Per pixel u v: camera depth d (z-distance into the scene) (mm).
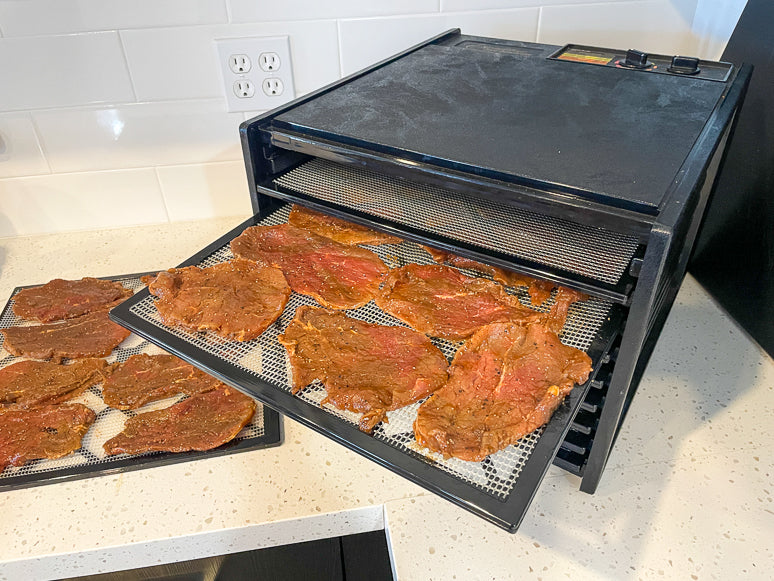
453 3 1095
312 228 897
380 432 620
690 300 1080
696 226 869
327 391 659
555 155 673
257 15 1074
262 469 816
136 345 1005
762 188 964
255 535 769
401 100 831
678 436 846
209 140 1198
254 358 710
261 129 794
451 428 606
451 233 737
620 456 822
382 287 782
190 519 761
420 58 981
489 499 544
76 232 1288
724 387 916
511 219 768
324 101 840
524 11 1110
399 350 704
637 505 766
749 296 994
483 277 815
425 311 745
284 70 1134
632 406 888
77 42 1062
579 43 1154
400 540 731
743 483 787
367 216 779
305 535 790
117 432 865
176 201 1275
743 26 1011
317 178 871
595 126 736
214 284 792
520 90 848
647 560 709
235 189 1271
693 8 1121
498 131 733
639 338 610
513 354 670
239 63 1114
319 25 1097
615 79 873
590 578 694
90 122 1150
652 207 578
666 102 797
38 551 734
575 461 770
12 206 1234
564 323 708
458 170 669
